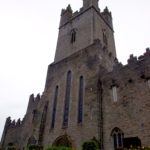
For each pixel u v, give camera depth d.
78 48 37.09
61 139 27.86
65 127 28.19
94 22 39.06
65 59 37.16
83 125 25.81
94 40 33.84
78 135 25.61
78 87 30.36
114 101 25.09
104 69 30.80
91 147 18.16
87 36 37.03
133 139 20.38
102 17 44.12
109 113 24.75
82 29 39.78
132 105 22.92
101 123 24.66
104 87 27.42
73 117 28.00
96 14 41.84
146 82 22.94
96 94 26.77
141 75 23.89
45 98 35.66
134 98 23.16
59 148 16.38
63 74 35.19
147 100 21.77
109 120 24.25
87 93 28.22
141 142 20.03
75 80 31.75
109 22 47.50
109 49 41.16
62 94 32.50
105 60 32.53
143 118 21.17
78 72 32.25
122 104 24.00
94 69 29.78
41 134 31.11
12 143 42.12
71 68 34.25
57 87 34.69
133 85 24.14
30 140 33.25
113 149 22.03
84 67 31.78
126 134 21.72
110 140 22.83
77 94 29.72
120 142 22.02
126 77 25.53
